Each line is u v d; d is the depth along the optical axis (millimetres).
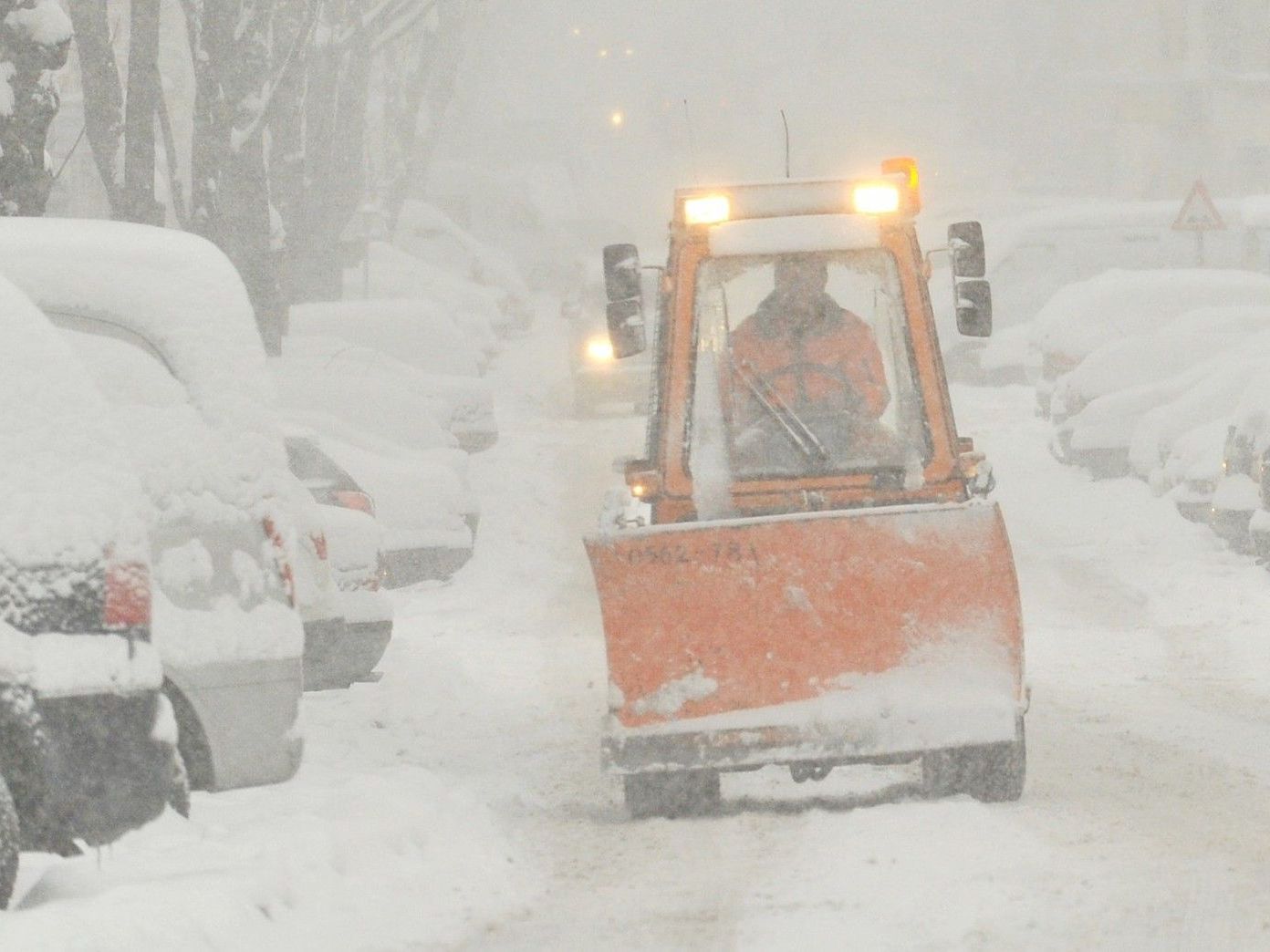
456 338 109250
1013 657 33188
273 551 31969
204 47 90500
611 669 33312
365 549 49375
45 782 24188
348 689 48750
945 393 36531
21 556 24359
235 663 31297
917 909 26016
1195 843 29844
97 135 80250
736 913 26641
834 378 36688
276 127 108750
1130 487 89375
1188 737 40781
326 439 73375
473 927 26500
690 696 33219
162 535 31328
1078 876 27578
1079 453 93625
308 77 123062
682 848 31297
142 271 32281
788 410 36531
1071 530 80312
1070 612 61844
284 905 26547
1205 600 62375
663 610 33219
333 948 25125
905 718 32906
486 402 104000
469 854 30656
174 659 30922
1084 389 95875
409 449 81500
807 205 36938
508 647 58656
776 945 24797
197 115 91062
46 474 24719
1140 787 35125
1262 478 67562
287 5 107750
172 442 31656
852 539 33062
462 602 68688
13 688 24031
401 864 29375
